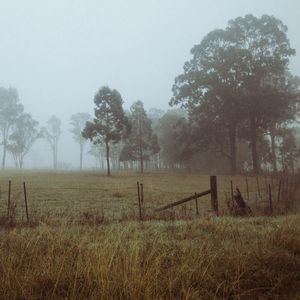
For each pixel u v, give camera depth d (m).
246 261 5.89
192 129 51.69
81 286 4.94
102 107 43.47
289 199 14.22
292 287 5.11
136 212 12.58
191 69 51.31
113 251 6.10
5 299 4.62
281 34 47.94
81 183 26.81
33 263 5.89
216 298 4.80
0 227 9.47
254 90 46.47
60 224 9.81
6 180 29.77
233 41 49.88
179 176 40.22
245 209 11.97
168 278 5.18
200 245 7.11
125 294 4.62
